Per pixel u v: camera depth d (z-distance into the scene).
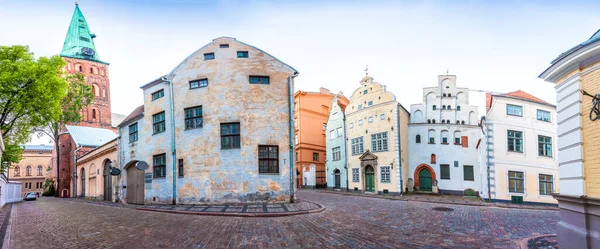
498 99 23.36
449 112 30.66
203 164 19.11
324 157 46.06
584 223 6.86
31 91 26.31
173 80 20.56
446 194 29.27
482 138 24.19
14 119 27.95
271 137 19.42
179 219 13.18
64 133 46.28
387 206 18.89
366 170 32.31
